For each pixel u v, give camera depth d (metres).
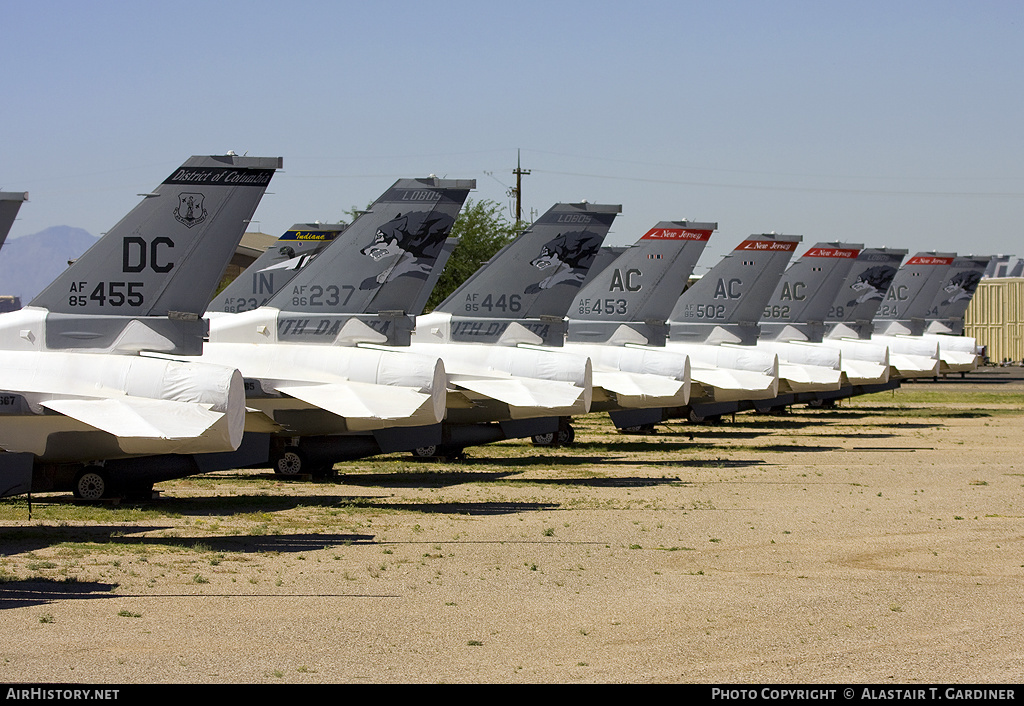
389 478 37.03
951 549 24.17
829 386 62.50
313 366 34.38
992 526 27.42
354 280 34.84
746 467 41.69
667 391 46.38
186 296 27.84
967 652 15.52
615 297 48.53
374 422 34.44
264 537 24.75
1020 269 154.12
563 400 38.34
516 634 16.31
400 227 34.88
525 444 51.97
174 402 26.52
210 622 16.80
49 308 27.53
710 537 25.59
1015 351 142.62
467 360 39.56
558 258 39.81
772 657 15.17
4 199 24.14
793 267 64.94
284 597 18.70
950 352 88.56
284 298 35.19
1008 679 14.16
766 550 23.95
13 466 24.83
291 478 36.50
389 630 16.47
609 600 18.78
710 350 55.91
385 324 34.78
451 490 33.91
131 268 27.67
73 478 29.73
